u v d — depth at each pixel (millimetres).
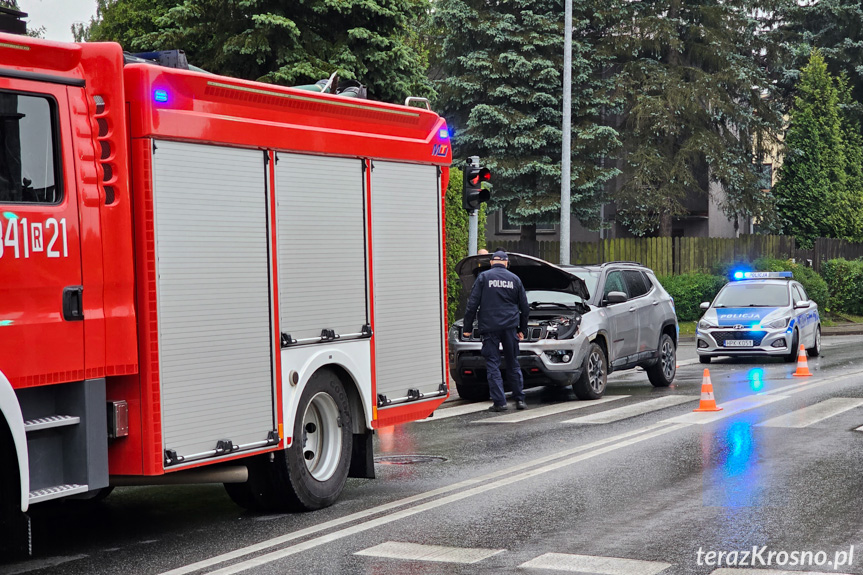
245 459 8141
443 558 6793
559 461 10414
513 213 33969
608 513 8031
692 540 7129
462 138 33438
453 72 34438
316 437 8641
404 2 22656
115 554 7098
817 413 13523
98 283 6672
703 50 36219
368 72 22391
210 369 7348
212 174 7422
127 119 6914
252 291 7746
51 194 6457
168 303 7023
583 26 34906
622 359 16703
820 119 41312
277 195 8008
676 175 35312
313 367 8297
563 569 6461
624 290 17234
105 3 29578
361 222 8945
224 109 7555
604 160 37188
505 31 33125
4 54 6266
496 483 9359
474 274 16234
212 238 7398
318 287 8414
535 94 32719
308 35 21688
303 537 7477
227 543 7352
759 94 39031
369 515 8180
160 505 8898
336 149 8641
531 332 15484
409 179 9617
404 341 9492
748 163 38281
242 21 21828
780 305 22875
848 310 39500
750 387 17156
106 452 6727
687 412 14016
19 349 6184
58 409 6547
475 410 14938
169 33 22391
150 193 6914
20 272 6203
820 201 40688
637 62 35438
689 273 34938
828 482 9078
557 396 16703
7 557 7035
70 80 6656
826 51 47031
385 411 9195
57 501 8547
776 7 38062
